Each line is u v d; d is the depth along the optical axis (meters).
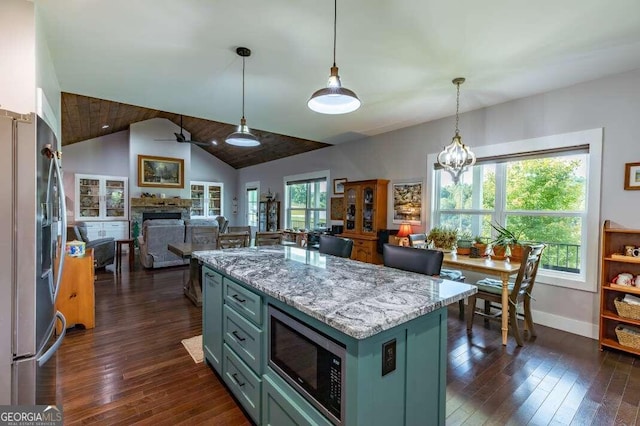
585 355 2.69
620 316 2.75
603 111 3.02
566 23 2.17
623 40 2.38
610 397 2.09
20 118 1.43
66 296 3.02
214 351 2.28
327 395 1.26
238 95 3.62
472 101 3.73
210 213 10.28
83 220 8.08
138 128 8.16
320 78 3.13
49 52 2.58
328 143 6.27
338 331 1.20
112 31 2.29
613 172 2.96
